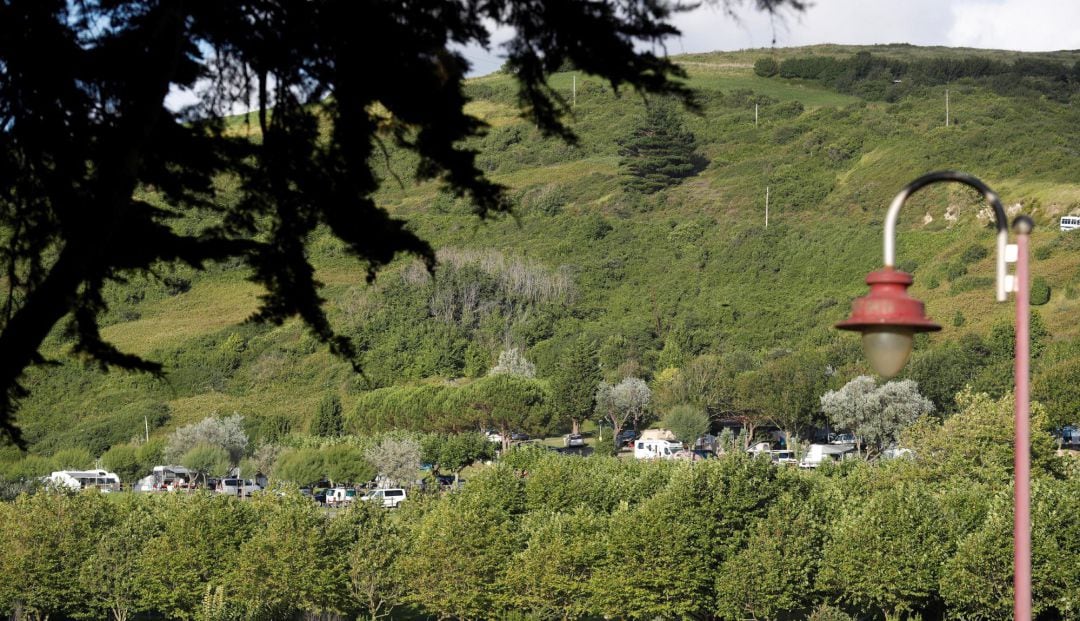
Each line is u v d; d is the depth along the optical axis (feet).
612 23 102.22
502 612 563.07
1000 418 628.69
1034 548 465.88
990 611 475.31
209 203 124.36
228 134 120.16
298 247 121.70
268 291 122.62
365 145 115.34
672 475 608.19
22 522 583.17
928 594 492.13
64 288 102.83
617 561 540.52
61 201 114.42
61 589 577.43
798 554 510.17
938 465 629.92
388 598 581.94
